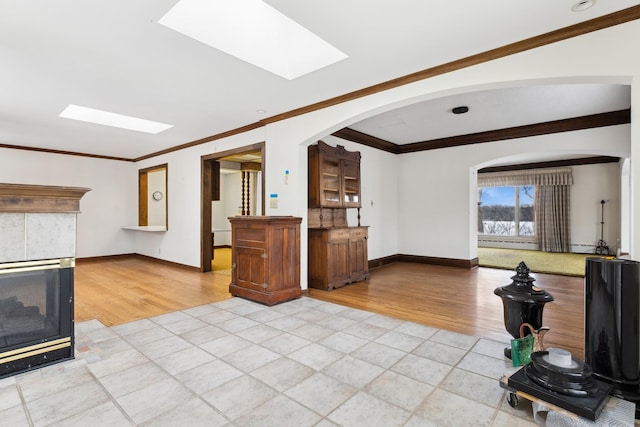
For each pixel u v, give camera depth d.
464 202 6.26
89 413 1.82
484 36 2.55
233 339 2.86
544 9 2.21
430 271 6.01
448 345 2.73
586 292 2.01
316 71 3.15
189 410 1.86
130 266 6.75
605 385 1.77
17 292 2.22
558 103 4.20
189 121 4.86
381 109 3.53
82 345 2.70
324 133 4.11
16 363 2.21
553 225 8.97
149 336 2.93
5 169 6.27
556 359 1.78
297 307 3.82
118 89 3.59
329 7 2.16
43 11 2.18
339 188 5.11
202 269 6.06
